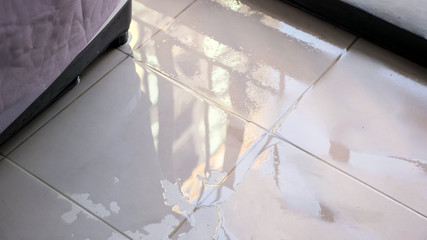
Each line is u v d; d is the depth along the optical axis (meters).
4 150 1.53
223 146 1.58
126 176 1.50
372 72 1.81
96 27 1.56
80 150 1.54
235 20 1.92
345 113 1.69
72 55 1.50
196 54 1.80
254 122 1.64
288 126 1.64
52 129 1.58
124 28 1.74
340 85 1.76
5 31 1.22
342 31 1.92
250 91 1.72
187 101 1.68
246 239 1.41
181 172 1.52
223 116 1.65
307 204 1.48
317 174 1.54
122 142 1.57
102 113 1.63
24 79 1.35
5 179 1.47
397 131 1.66
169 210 1.44
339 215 1.47
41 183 1.47
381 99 1.74
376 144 1.62
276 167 1.55
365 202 1.50
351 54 1.85
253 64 1.79
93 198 1.45
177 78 1.73
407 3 1.88
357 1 1.87
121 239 1.38
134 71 1.74
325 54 1.85
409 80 1.80
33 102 1.48
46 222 1.40
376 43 1.90
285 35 1.89
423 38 1.79
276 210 1.46
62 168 1.50
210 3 1.96
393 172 1.57
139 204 1.45
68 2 1.36
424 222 1.47
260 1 1.99
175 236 1.40
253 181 1.51
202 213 1.44
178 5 1.95
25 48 1.30
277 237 1.42
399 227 1.46
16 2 1.22
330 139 1.62
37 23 1.30
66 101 1.64
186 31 1.87
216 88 1.72
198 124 1.62
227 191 1.49
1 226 1.39
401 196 1.52
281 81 1.75
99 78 1.71
